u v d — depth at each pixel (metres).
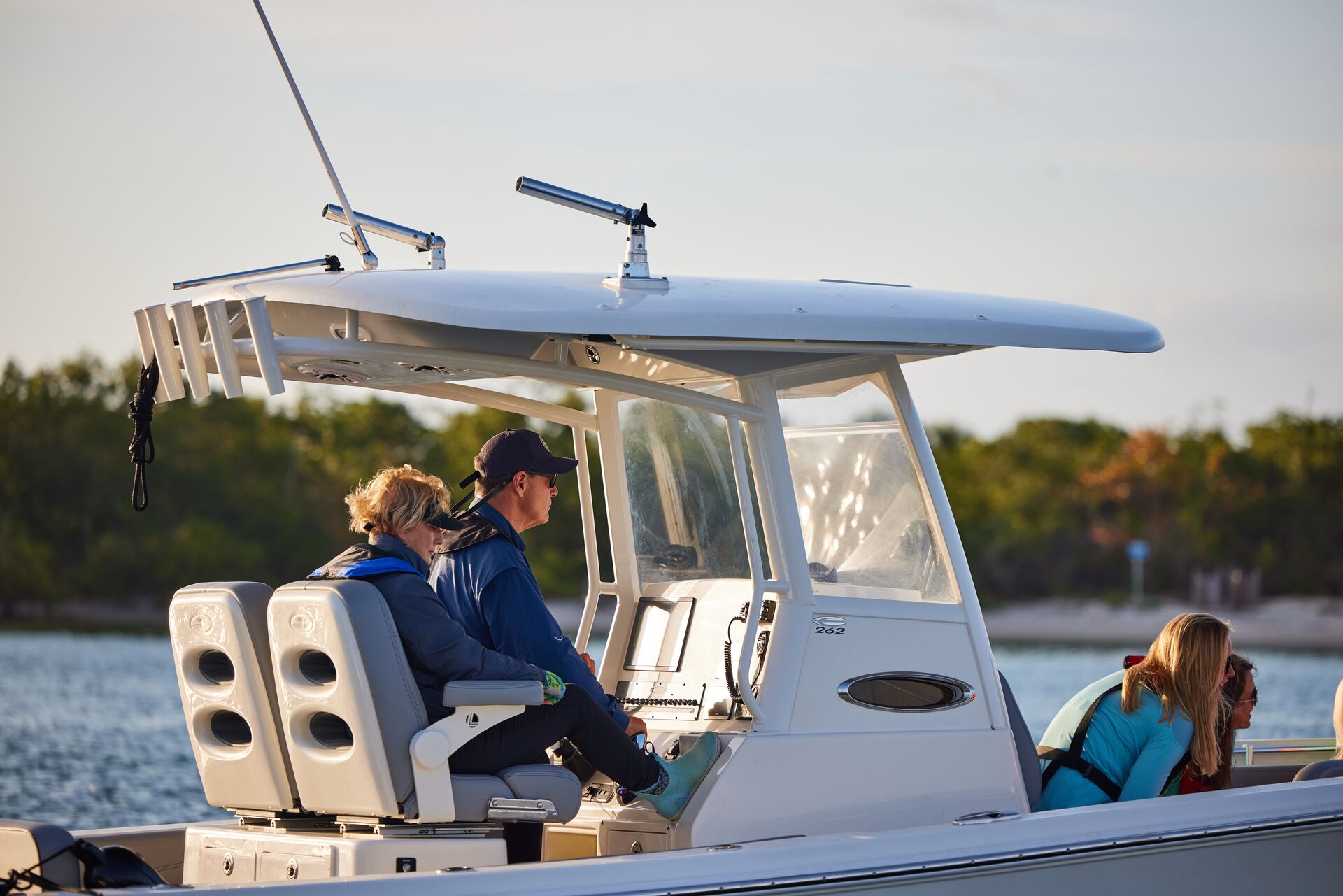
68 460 157.25
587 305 8.91
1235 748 14.48
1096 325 10.34
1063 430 186.88
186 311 8.95
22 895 7.93
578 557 147.38
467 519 10.39
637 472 11.98
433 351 9.01
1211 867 9.88
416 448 161.88
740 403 10.03
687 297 9.36
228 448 159.00
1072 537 180.75
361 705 8.64
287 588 9.01
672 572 11.55
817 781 9.76
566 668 9.92
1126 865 9.56
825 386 10.43
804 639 9.92
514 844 9.63
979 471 184.38
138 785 43.78
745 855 8.55
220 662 10.08
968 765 10.22
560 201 9.29
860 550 10.37
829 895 8.61
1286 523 180.75
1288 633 176.12
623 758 9.42
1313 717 75.88
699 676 10.82
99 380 164.38
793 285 10.28
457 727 8.83
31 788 42.81
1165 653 11.31
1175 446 184.88
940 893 8.94
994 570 180.62
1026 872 9.24
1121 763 11.16
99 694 80.81
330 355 8.75
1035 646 163.88
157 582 155.75
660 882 8.25
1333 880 10.34
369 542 9.51
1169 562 179.88
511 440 10.57
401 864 8.65
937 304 10.19
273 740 9.31
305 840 8.91
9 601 152.62
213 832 9.55
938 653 10.34
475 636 10.07
